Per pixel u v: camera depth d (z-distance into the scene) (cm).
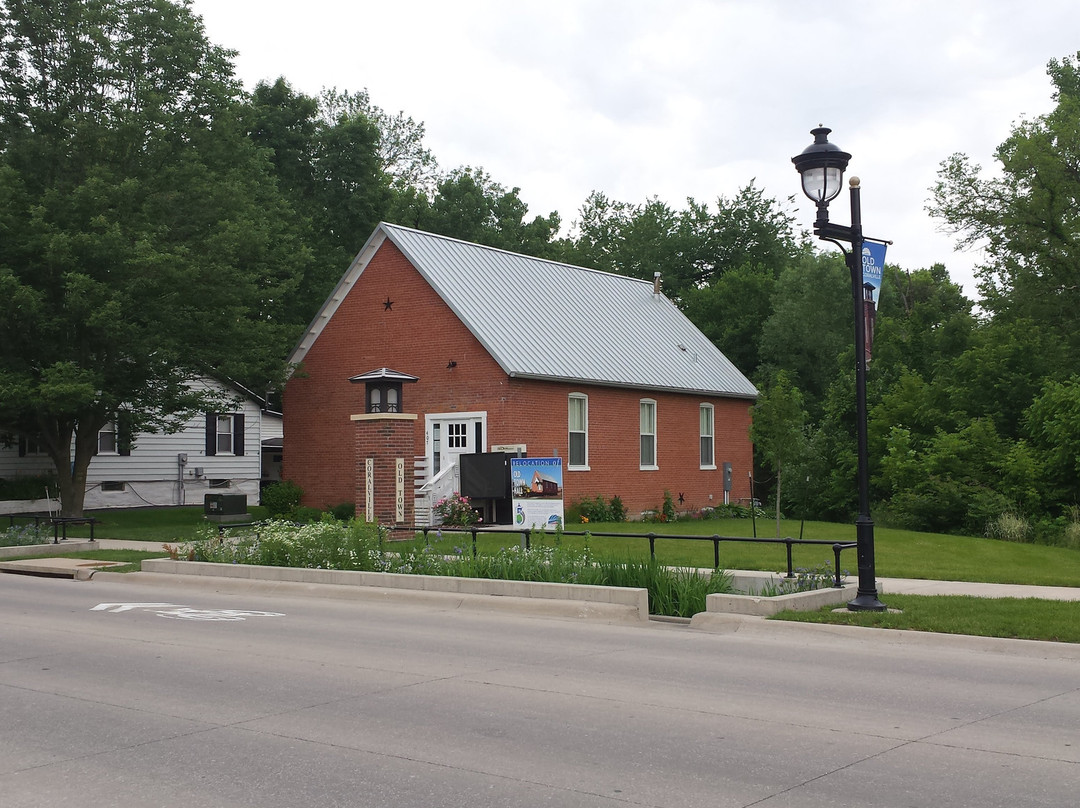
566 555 1641
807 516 3853
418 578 1633
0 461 3916
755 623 1298
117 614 1441
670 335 3953
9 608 1508
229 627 1316
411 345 3128
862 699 891
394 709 853
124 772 679
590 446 3206
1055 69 4878
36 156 2944
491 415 2945
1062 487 3005
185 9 3155
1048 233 4266
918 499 3048
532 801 614
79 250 2789
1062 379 3578
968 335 4384
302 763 696
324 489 3322
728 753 717
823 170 1420
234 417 4544
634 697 898
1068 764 691
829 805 605
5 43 2969
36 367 2986
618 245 7375
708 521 3441
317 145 4894
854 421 4009
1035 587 1627
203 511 3903
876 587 1470
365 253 3225
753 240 7025
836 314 5419
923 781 651
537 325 3253
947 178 4447
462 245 3397
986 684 956
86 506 4056
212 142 3175
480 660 1079
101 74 3017
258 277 3319
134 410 3300
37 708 864
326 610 1492
